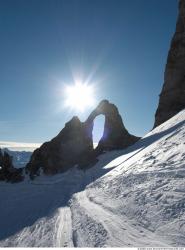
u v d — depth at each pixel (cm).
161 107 6756
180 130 3039
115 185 2661
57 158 7825
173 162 2214
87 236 1522
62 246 1449
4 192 6362
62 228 1866
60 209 2689
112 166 4750
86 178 5406
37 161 8056
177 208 1423
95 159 7081
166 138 3170
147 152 3183
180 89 6494
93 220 1794
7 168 8225
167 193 1669
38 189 5850
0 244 1944
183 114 3925
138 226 1461
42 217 2598
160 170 2197
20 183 7369
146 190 1928
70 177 6469
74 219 2027
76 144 8181
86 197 2844
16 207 4125
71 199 3117
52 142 8306
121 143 7788
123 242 1292
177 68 6725
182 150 2336
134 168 2845
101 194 2638
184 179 1750
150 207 1611
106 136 8069
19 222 2836
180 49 6788
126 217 1662
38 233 1944
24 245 1695
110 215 1809
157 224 1382
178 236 1188
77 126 8550
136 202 1811
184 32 6838
